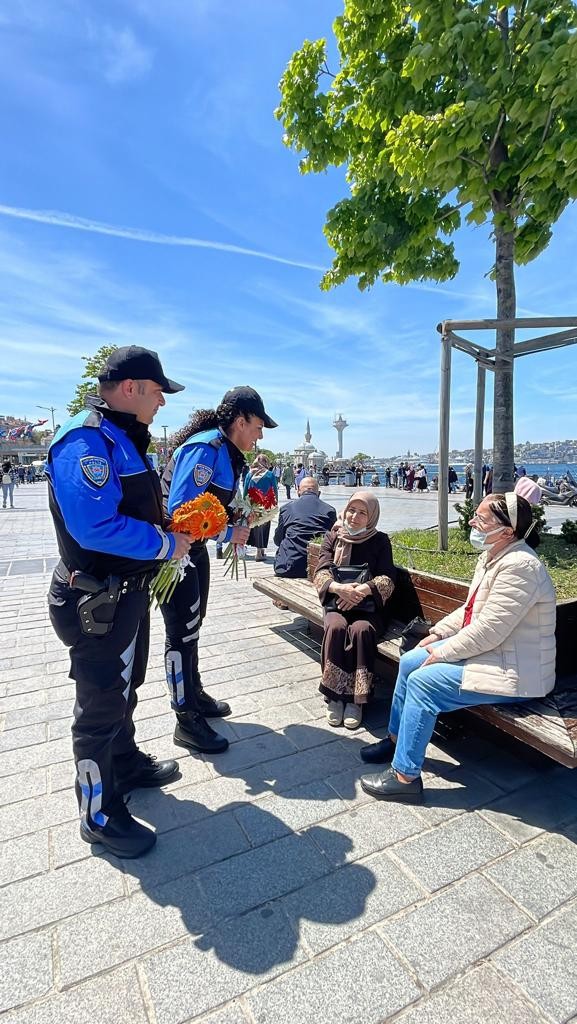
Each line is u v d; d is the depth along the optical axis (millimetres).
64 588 1965
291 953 1624
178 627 2730
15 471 36094
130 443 2002
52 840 2148
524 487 2791
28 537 10750
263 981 1536
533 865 1979
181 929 1716
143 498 2010
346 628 3057
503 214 3594
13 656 4184
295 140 4348
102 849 2090
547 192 3451
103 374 1961
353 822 2234
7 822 2258
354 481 29594
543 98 2760
